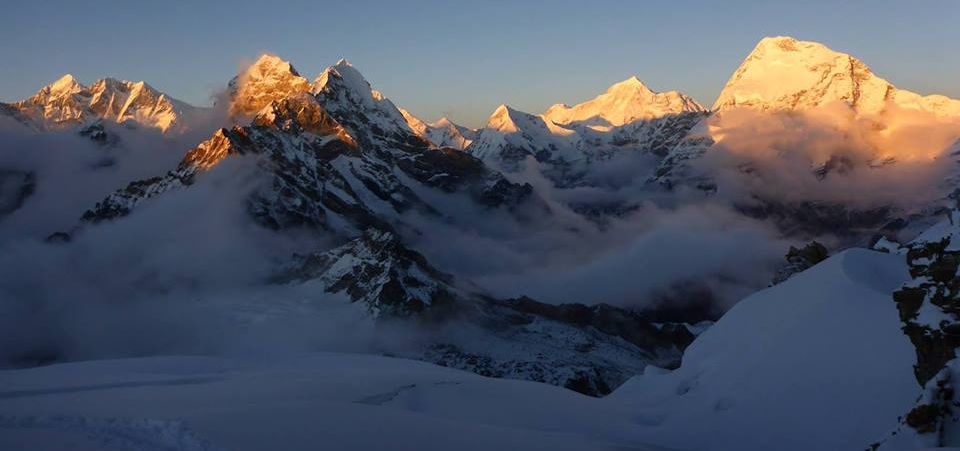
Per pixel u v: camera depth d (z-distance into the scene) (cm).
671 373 4309
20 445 2531
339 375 5128
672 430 3538
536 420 3853
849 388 3019
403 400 4116
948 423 2253
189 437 2683
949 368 2327
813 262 5241
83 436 2678
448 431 3039
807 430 2983
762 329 3797
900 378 2884
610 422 3853
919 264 2923
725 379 3700
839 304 3478
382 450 2677
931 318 2545
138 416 3128
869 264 3762
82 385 4631
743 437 3188
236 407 3331
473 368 13562
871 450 2455
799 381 3253
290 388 4338
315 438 2755
